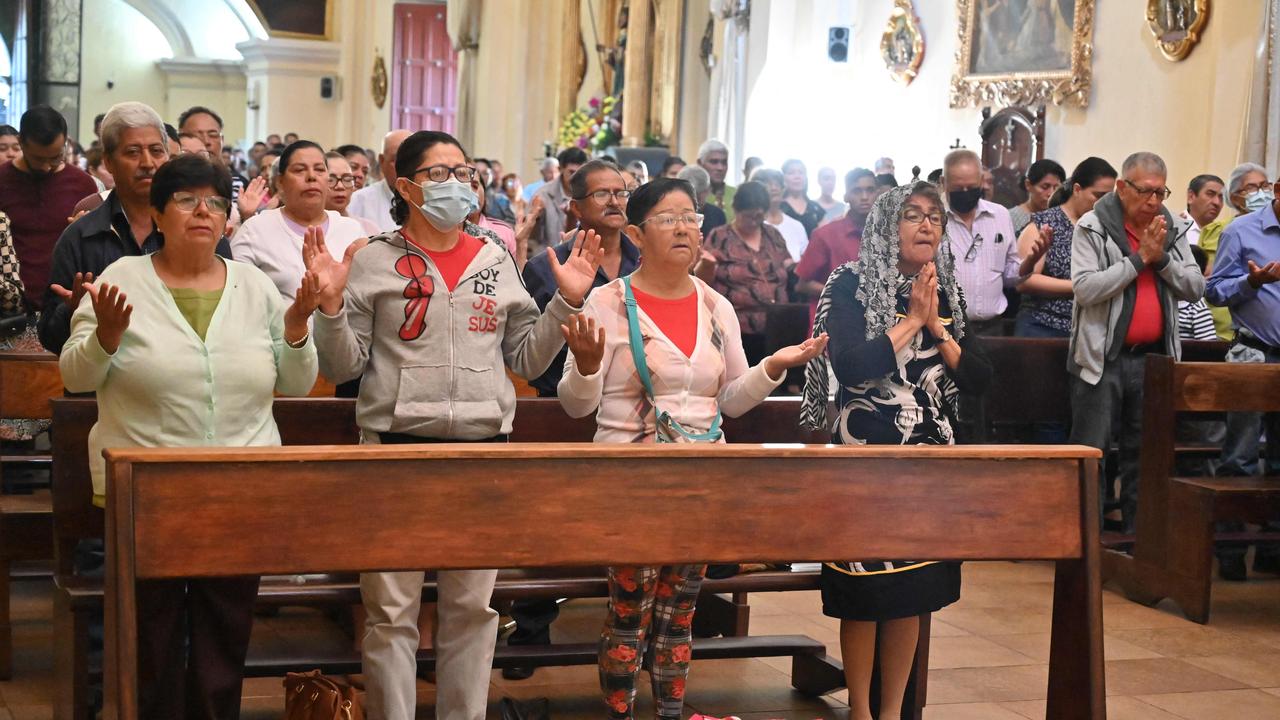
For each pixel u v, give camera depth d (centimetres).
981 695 496
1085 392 677
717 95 1480
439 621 392
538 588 452
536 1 2178
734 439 496
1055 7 1116
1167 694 505
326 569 309
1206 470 789
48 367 481
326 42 3052
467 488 318
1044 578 686
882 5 1360
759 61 1409
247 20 3538
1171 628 599
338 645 528
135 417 364
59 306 411
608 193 498
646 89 1688
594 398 380
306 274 358
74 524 406
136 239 434
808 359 395
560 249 512
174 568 299
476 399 385
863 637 418
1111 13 1061
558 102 2083
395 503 313
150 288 367
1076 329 671
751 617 593
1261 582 691
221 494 302
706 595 544
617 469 328
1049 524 360
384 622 382
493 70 2181
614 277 510
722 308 413
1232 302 701
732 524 335
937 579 410
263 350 376
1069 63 1102
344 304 377
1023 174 1114
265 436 381
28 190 653
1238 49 927
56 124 642
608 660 393
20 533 463
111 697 291
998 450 355
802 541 339
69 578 408
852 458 344
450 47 2745
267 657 439
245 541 304
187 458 300
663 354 395
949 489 352
